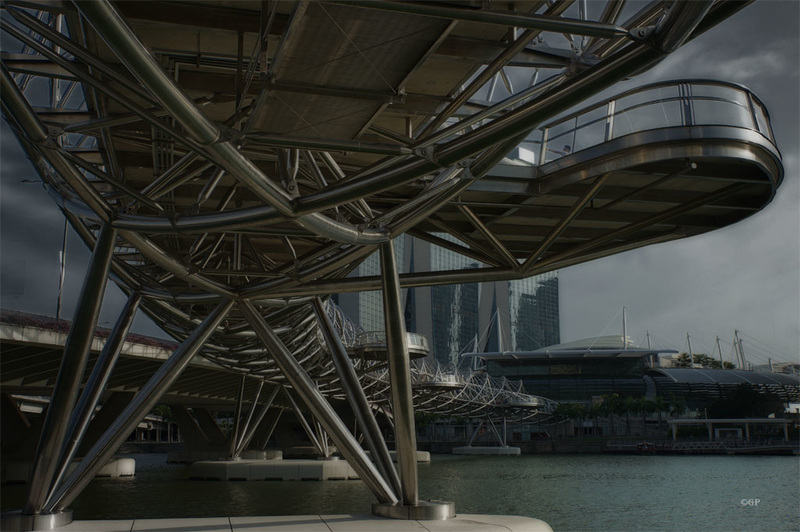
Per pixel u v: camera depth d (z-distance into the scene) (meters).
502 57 13.16
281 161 14.34
